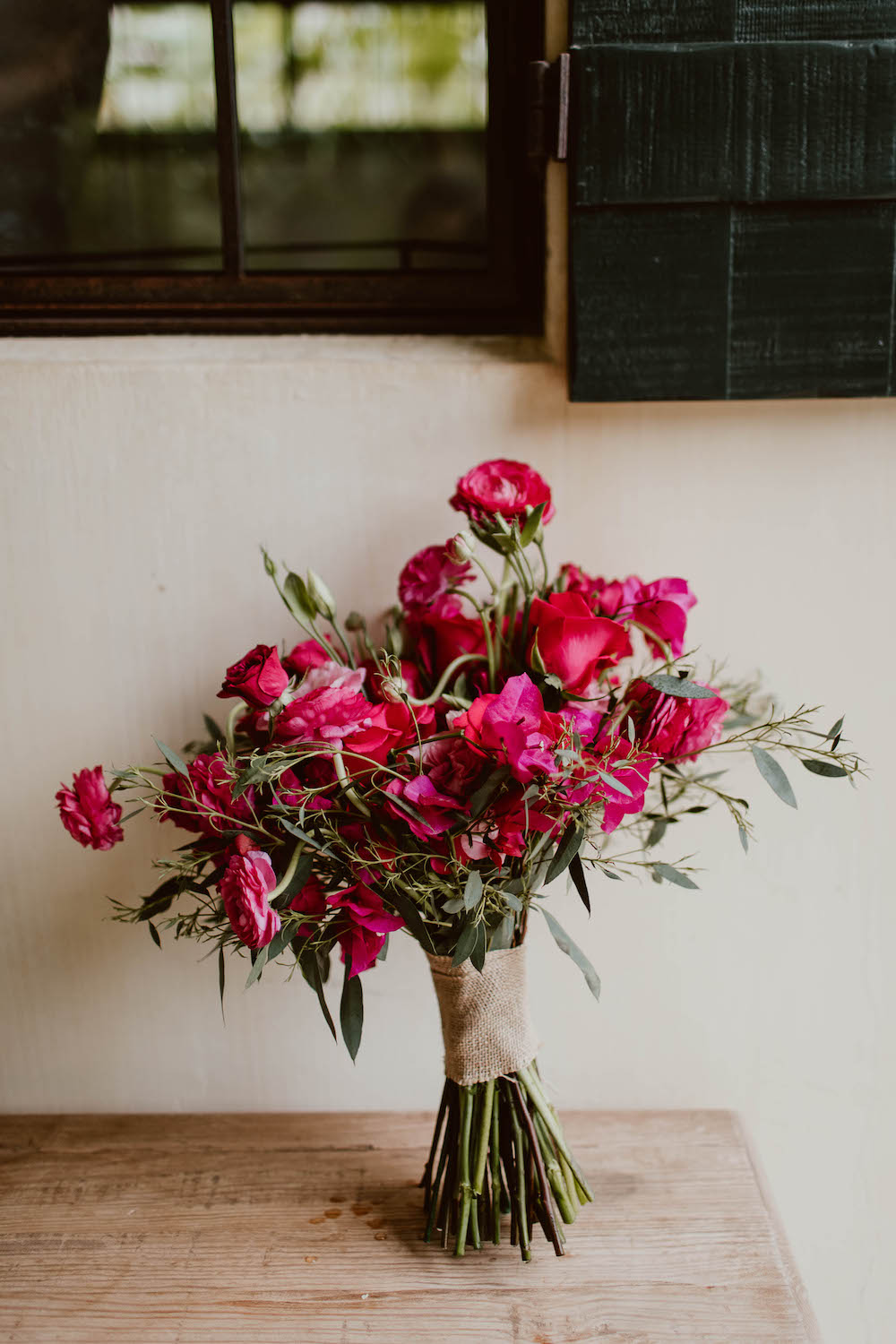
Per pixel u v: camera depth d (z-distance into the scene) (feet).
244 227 3.49
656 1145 3.22
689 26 2.77
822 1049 3.48
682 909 3.37
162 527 3.16
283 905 2.39
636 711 2.56
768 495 3.14
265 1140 3.27
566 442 3.12
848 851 3.34
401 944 3.37
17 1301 2.66
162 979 3.41
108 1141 3.28
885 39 2.77
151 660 3.25
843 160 2.80
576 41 2.78
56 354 3.14
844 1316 3.65
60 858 3.34
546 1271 2.73
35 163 3.62
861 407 3.08
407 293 3.28
